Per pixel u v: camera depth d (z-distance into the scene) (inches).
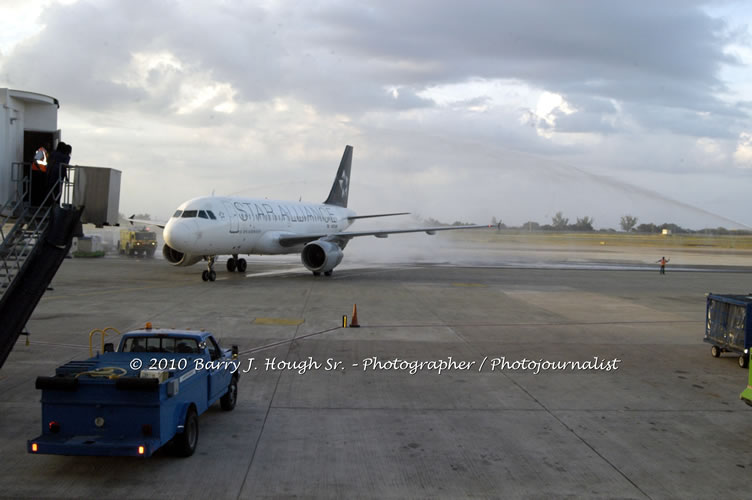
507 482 312.5
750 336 580.1
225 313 845.2
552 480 316.2
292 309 900.6
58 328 712.4
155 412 298.7
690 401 473.4
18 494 288.4
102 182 476.7
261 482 307.0
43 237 448.8
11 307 443.8
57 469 319.9
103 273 1421.0
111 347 384.8
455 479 315.3
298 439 371.2
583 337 738.2
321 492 296.2
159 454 342.6
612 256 2805.1
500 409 443.5
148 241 2073.1
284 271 1585.9
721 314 632.4
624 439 382.3
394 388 495.8
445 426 402.0
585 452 358.3
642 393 495.5
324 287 1211.9
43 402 302.4
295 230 1583.4
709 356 645.3
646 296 1198.3
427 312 911.0
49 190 466.0
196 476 313.0
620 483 314.2
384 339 694.5
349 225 2062.0
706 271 1948.8
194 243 1176.8
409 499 290.2
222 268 1624.0
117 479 307.9
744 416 435.2
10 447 349.7
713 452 361.7
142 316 802.2
